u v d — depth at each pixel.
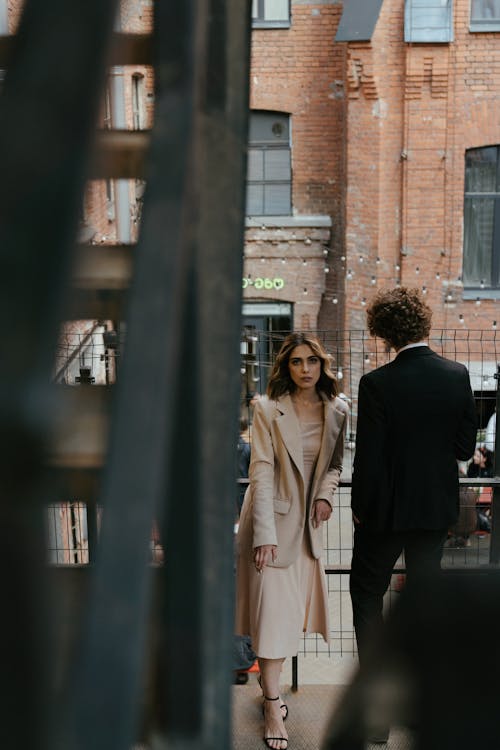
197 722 0.96
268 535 3.35
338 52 14.31
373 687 0.81
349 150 14.06
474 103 13.76
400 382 3.32
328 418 3.47
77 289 1.49
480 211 14.21
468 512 4.99
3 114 0.53
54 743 0.47
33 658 0.42
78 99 0.55
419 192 14.01
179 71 0.84
